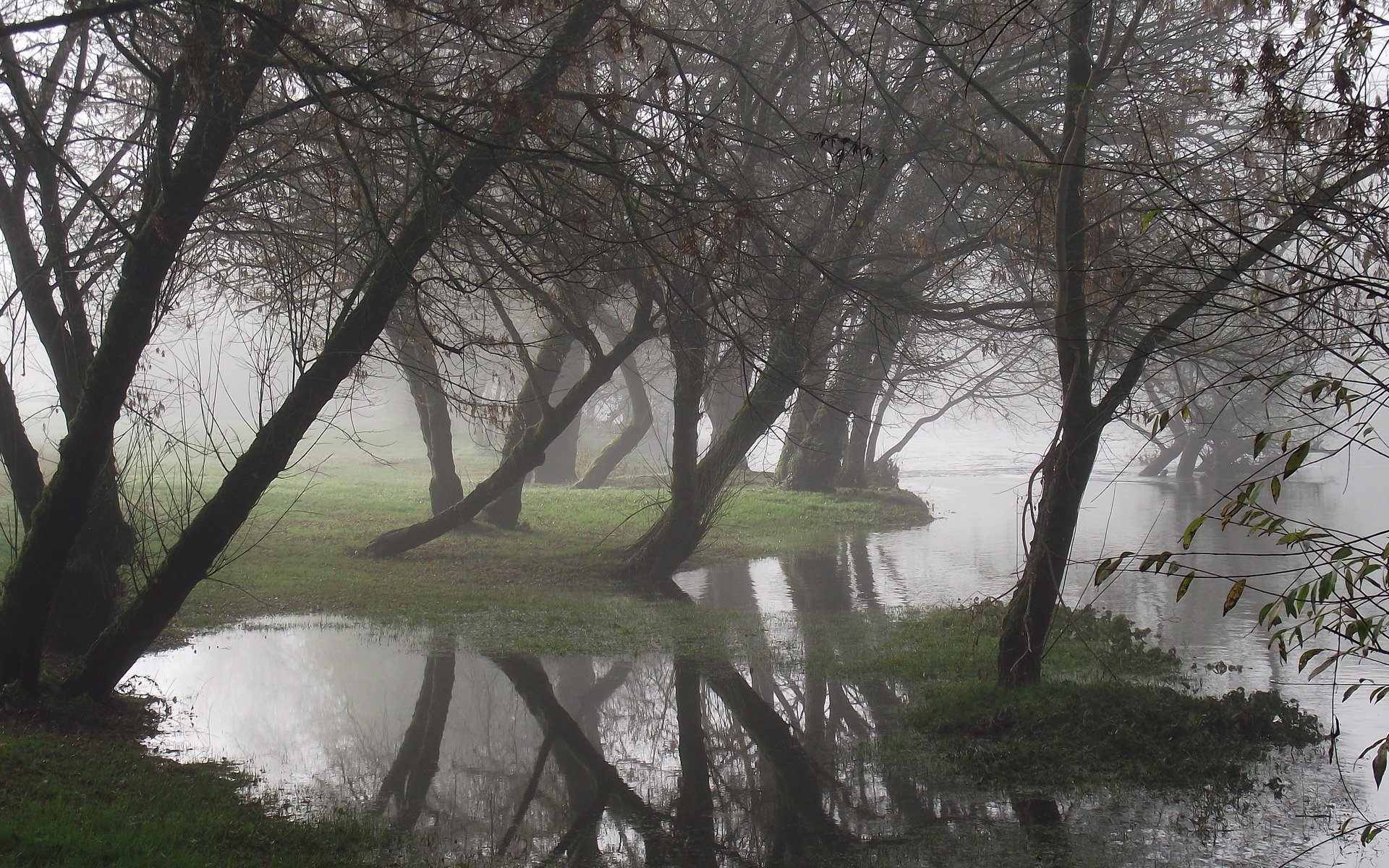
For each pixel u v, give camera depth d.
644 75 14.73
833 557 24.11
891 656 13.22
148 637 10.06
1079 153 9.95
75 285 11.36
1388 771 8.72
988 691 10.52
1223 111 13.57
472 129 8.90
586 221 9.35
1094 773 8.75
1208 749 9.12
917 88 15.05
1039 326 13.59
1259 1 8.05
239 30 8.99
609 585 19.39
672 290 9.27
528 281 13.33
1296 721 9.93
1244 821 7.70
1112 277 10.27
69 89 10.25
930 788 8.60
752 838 7.64
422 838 7.60
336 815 7.95
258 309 14.45
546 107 9.48
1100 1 13.23
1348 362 4.99
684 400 19.34
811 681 12.23
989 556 24.19
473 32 8.66
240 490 9.95
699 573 21.44
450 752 9.68
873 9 12.05
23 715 9.23
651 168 11.27
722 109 14.92
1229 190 9.59
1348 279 5.00
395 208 10.85
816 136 10.41
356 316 9.96
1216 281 7.70
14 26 6.04
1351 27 5.93
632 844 7.53
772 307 12.30
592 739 10.13
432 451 25.83
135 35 9.64
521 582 19.42
